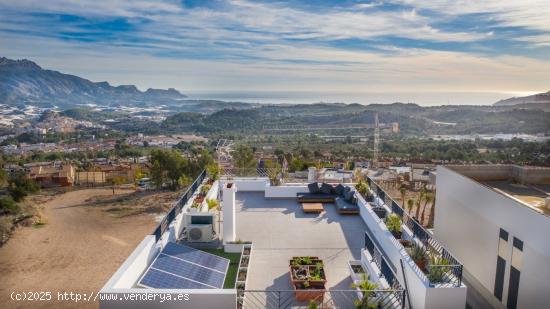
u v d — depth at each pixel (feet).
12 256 119.03
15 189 165.48
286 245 29.68
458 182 35.01
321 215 36.47
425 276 18.83
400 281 21.70
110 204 178.19
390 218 27.99
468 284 32.78
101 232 144.05
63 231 144.77
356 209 36.55
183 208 32.27
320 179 53.62
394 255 23.91
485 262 30.09
